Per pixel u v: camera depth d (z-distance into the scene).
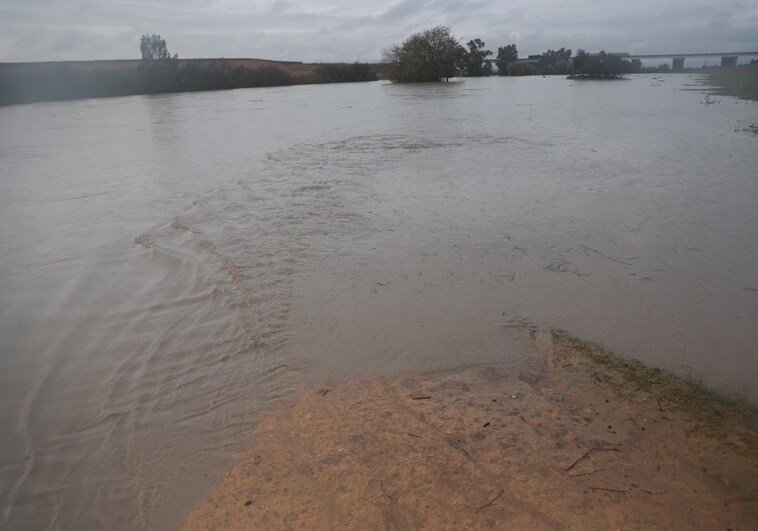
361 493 2.91
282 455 3.25
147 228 7.32
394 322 4.70
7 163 12.23
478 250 6.16
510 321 4.64
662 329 4.43
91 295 5.47
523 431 3.31
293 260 6.05
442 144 13.05
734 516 2.68
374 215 7.48
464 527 2.67
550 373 3.92
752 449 3.09
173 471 3.20
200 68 47.41
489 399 3.65
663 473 2.95
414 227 6.96
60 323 4.96
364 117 19.70
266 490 2.99
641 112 19.19
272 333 4.62
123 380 4.11
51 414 3.77
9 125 20.41
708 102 22.08
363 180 9.48
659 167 9.88
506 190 8.56
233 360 4.29
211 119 20.42
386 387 3.84
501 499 2.82
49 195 9.21
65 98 38.81
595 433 3.27
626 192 8.25
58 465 3.30
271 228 7.08
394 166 10.59
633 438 3.22
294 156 11.88
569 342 4.29
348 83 53.34
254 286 5.47
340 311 4.92
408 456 3.15
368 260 5.99
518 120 17.70
